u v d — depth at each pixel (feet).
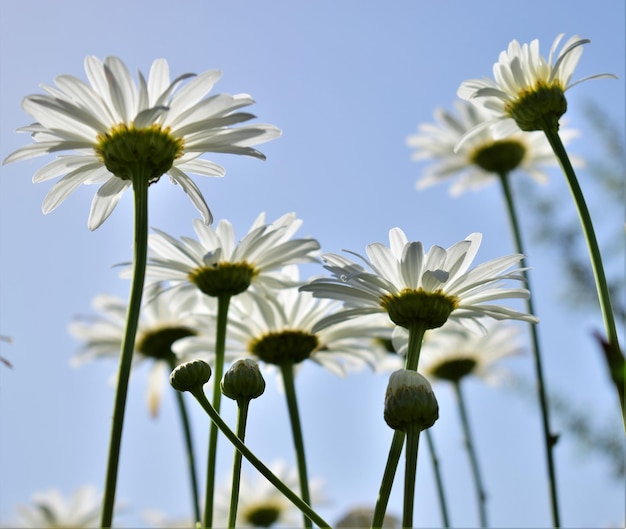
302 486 1.30
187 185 1.23
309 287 1.16
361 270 1.16
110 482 0.95
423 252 1.15
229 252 1.38
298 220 1.42
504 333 1.96
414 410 0.98
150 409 1.82
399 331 1.28
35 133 1.20
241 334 1.47
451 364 1.95
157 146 1.16
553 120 1.35
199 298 1.46
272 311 1.45
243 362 1.07
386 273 1.16
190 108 1.18
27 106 1.16
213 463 1.12
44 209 1.20
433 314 1.15
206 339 1.49
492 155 2.02
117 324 1.85
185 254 1.38
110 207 1.24
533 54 1.37
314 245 1.39
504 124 1.42
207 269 1.37
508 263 1.15
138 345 1.81
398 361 1.83
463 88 1.39
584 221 1.16
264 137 1.21
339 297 1.16
